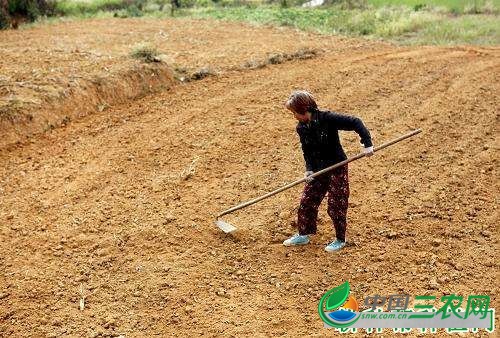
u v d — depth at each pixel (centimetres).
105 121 952
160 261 570
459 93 1023
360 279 531
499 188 689
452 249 567
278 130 890
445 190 684
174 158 805
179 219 643
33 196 709
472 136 840
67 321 493
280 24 1914
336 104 998
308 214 565
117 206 680
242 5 2519
